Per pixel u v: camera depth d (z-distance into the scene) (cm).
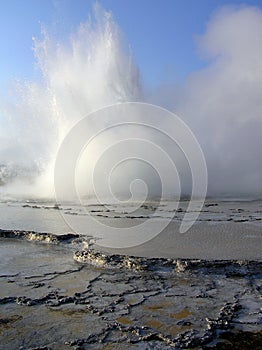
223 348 356
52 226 860
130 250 638
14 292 480
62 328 391
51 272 557
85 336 375
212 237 730
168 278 527
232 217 958
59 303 448
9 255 650
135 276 536
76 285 504
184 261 561
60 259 625
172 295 469
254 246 654
